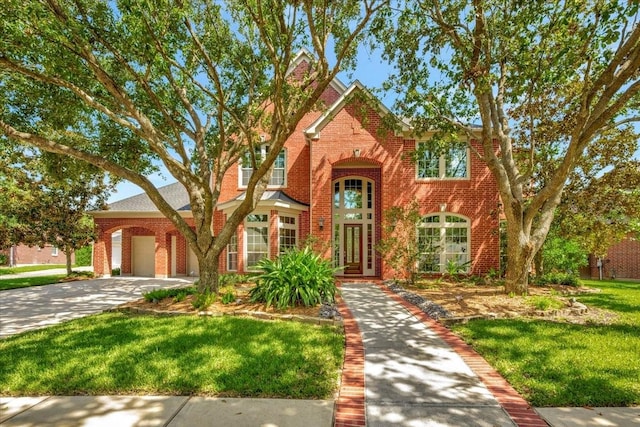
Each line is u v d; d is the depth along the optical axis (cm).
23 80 879
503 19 815
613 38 598
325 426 334
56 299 1127
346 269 1648
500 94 1003
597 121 748
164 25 682
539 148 1290
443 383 432
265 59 1016
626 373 444
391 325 713
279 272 853
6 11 596
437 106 1009
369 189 1688
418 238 1477
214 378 431
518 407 371
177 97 1096
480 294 1009
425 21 933
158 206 928
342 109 1510
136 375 439
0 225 1616
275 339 584
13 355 516
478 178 1491
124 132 1130
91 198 1797
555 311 775
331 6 777
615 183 1213
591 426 333
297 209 1570
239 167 1694
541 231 963
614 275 1916
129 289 1370
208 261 931
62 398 392
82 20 736
